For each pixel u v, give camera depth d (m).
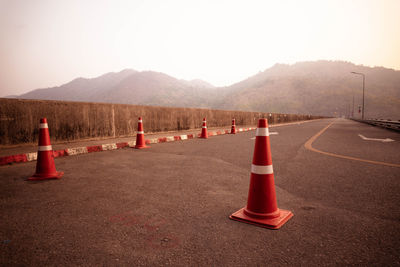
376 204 3.00
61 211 2.73
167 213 2.69
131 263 1.75
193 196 3.27
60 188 3.60
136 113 11.33
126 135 10.67
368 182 3.97
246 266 1.73
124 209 2.80
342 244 2.05
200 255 1.87
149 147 8.27
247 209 2.59
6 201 3.04
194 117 16.38
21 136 7.02
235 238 2.14
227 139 11.31
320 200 3.14
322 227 2.37
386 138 11.41
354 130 17.88
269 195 2.51
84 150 6.91
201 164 5.42
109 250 1.93
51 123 7.74
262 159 2.54
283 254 1.89
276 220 2.45
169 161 5.75
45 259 1.80
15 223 2.41
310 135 13.29
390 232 2.27
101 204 2.96
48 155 4.21
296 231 2.28
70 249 1.94
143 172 4.63
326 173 4.59
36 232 2.23
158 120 12.87
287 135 13.31
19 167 5.07
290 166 5.21
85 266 1.71
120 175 4.39
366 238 2.15
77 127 8.52
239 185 3.81
